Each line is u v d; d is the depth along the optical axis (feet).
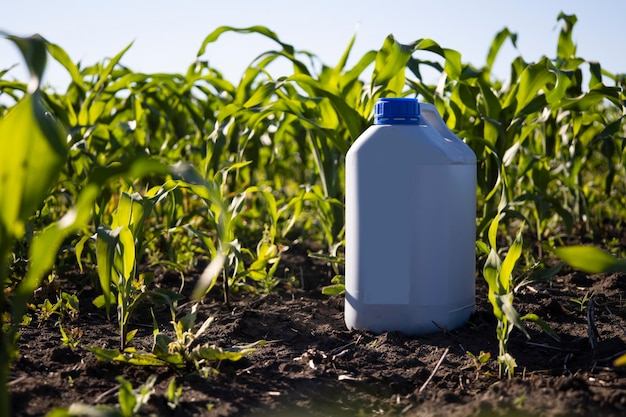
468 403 5.04
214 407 4.98
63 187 11.32
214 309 8.06
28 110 3.60
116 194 11.51
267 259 8.71
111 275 6.44
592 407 4.74
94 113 11.36
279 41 10.26
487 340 6.66
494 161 9.05
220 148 9.21
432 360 6.19
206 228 11.41
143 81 12.39
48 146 3.66
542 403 4.80
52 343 6.59
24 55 3.70
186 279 9.51
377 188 6.61
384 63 8.89
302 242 12.01
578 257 4.28
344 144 9.02
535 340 6.66
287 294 9.00
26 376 5.54
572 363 6.00
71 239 9.02
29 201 3.77
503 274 5.72
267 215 12.67
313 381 5.66
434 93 10.13
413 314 6.73
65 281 9.04
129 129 11.02
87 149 10.92
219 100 12.85
